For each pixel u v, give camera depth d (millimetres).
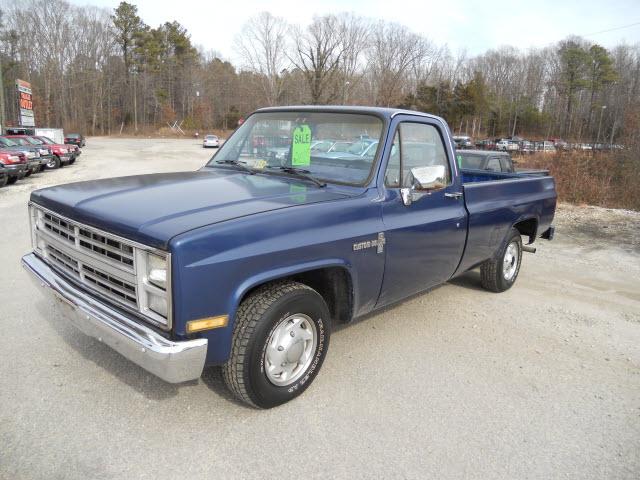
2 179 15867
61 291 3303
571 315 5645
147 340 2754
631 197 16719
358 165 3922
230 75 105875
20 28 84250
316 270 3613
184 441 3064
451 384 3932
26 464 2791
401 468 2943
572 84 97062
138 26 97188
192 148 50656
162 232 2758
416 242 4172
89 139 75875
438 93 73500
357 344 4555
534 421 3502
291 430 3223
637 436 3395
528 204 6023
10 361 3885
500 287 6156
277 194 3553
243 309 3164
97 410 3318
